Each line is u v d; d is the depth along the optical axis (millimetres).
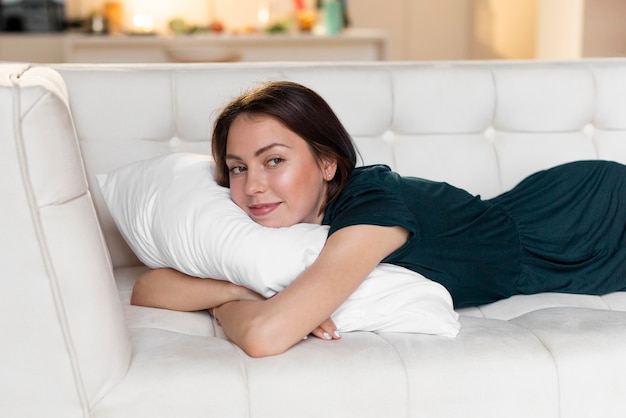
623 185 2006
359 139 2119
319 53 4977
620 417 1509
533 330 1567
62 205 1283
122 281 1936
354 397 1380
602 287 1872
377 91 2107
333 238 1502
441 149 2137
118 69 2053
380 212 1521
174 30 5355
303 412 1369
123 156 2020
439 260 1690
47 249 1271
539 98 2164
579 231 1915
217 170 1668
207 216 1585
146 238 1722
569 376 1468
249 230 1541
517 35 5367
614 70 2215
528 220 1894
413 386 1400
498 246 1792
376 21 6066
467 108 2139
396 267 1603
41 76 1447
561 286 1858
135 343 1471
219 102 2057
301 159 1565
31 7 5434
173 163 1792
